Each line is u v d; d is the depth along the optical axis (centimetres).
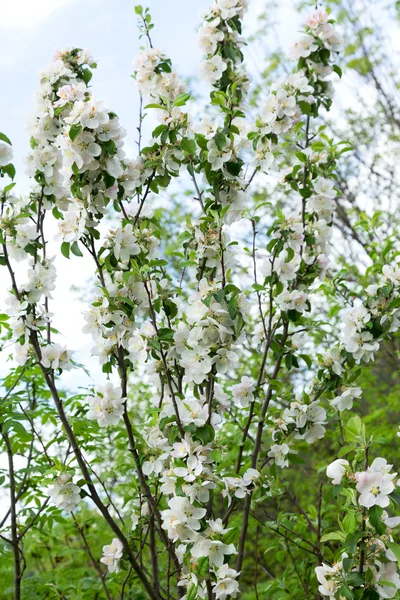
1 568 374
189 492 224
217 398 278
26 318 266
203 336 244
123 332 262
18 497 306
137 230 278
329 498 239
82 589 330
